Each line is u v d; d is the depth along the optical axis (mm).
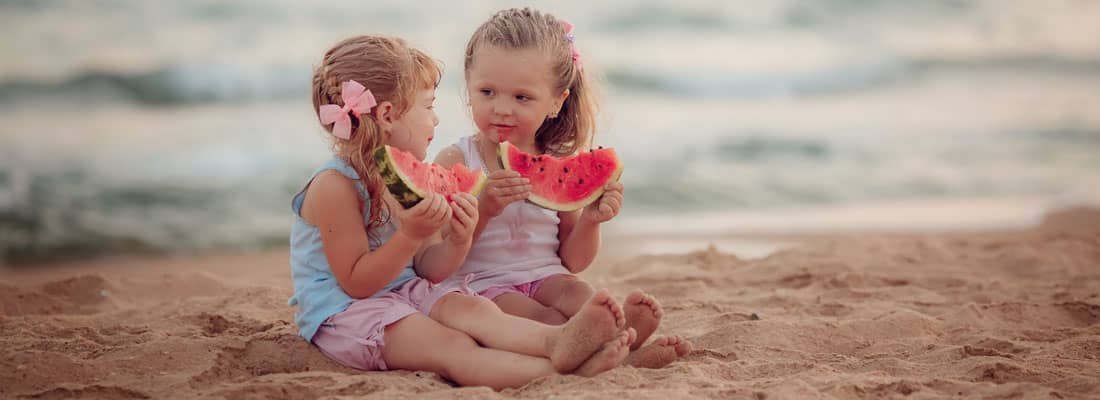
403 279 5336
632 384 4555
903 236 10984
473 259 5602
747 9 27281
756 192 15375
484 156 5762
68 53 21438
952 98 22562
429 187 4859
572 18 26719
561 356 4652
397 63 5168
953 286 7746
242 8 24250
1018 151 17859
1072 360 5230
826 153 18016
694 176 16344
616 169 5531
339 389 4570
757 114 21219
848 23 27469
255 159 16828
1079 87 23062
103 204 14312
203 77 20828
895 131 19703
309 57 22312
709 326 6168
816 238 11852
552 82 5625
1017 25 27969
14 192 14531
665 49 25422
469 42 5754
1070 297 7172
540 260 5652
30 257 12297
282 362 5191
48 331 6070
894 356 5488
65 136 17766
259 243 12867
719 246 11438
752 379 4926
